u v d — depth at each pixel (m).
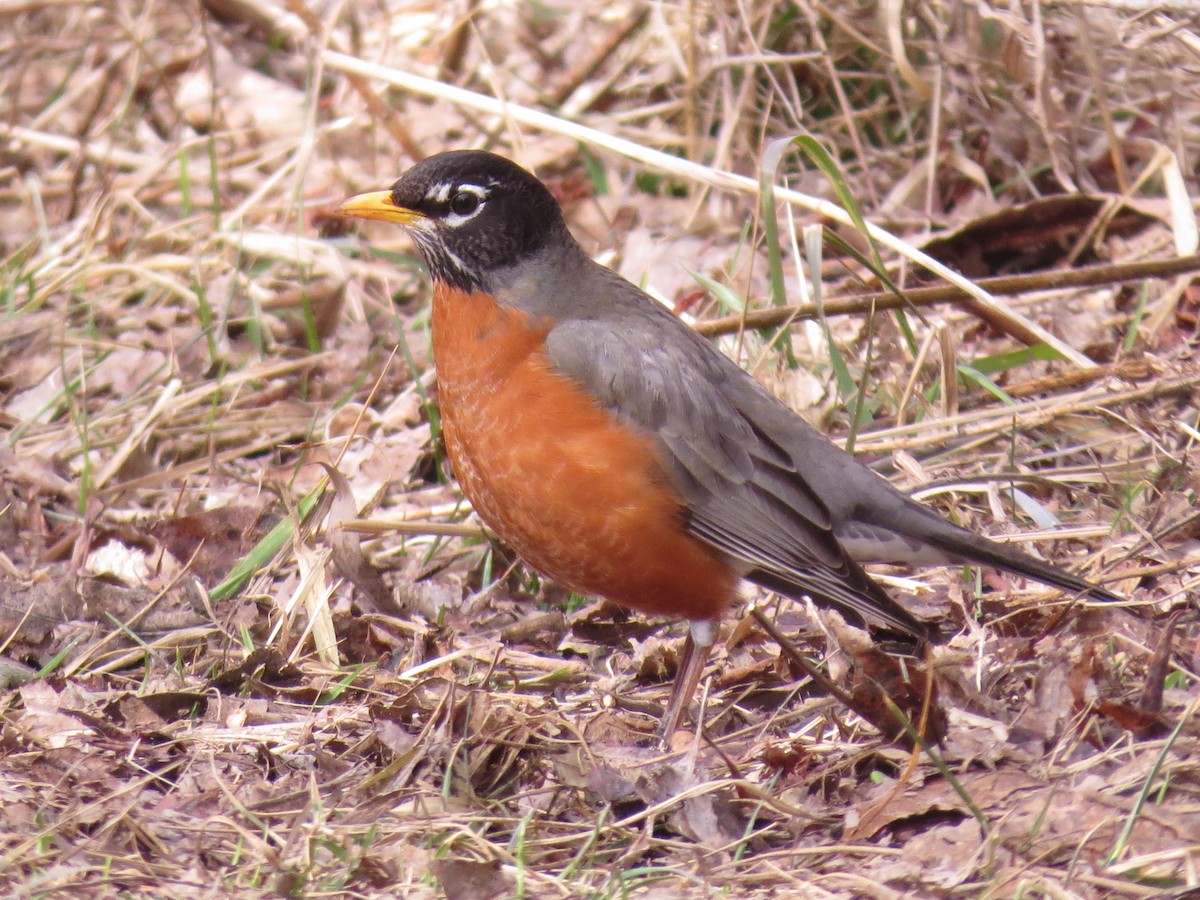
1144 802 7.09
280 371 13.70
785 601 10.49
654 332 9.42
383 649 10.12
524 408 9.05
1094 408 11.59
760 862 7.18
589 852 7.35
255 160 16.73
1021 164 14.55
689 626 9.44
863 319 13.49
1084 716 7.95
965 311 13.30
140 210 15.20
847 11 15.11
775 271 11.65
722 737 8.71
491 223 9.17
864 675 8.08
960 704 8.22
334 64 14.43
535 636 10.25
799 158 15.30
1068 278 12.12
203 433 12.84
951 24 14.68
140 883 6.99
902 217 14.44
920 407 12.17
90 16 18.36
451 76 17.08
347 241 15.09
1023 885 6.55
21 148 16.92
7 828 7.50
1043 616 9.45
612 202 15.56
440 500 11.86
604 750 8.42
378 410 13.16
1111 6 13.21
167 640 10.08
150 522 11.59
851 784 7.80
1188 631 9.00
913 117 15.27
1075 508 10.99
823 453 9.78
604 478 8.99
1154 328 12.59
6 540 11.51
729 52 15.13
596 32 17.48
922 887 6.79
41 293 14.30
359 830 7.39
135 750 8.46
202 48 17.67
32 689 9.24
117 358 13.76
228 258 14.96
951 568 10.65
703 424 9.21
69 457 12.59
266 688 9.34
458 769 7.97
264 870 7.14
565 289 9.36
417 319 14.00
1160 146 13.34
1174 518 10.30
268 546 10.68
